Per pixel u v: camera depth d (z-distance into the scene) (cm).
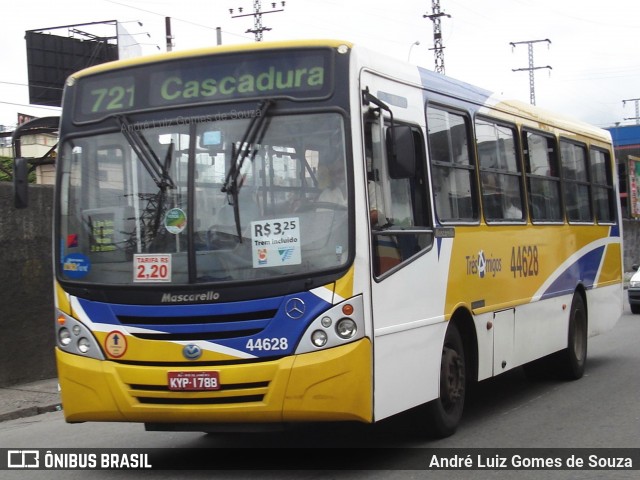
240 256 636
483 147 904
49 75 3450
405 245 702
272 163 643
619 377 1176
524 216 995
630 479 653
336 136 638
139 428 929
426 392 730
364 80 662
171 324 642
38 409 1084
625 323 1962
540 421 879
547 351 1049
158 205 659
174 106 667
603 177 1338
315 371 613
